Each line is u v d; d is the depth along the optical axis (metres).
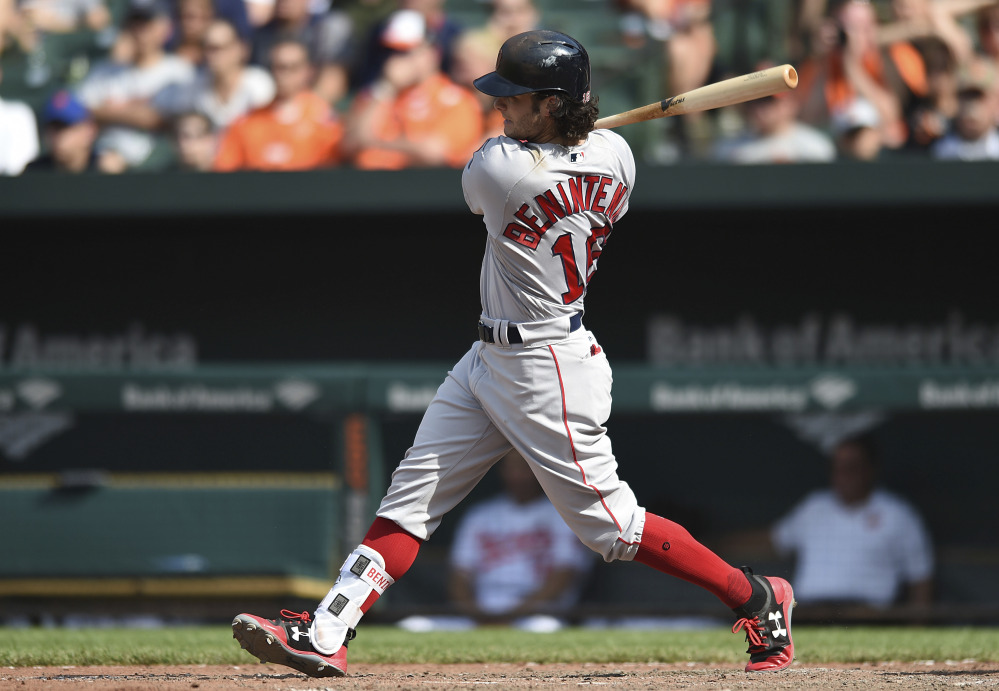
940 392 24.64
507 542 23.88
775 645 11.04
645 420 25.12
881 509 24.62
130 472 25.59
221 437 25.34
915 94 27.77
